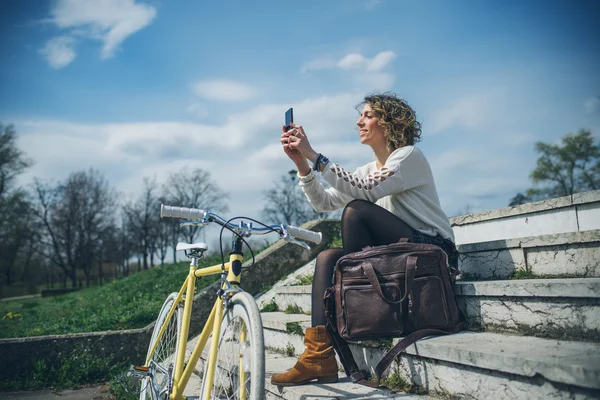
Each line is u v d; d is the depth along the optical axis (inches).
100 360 184.9
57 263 1724.9
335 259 109.1
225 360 86.4
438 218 113.2
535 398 70.2
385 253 97.2
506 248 118.6
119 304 298.4
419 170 112.7
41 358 181.6
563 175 1299.2
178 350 100.3
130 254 1891.0
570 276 104.7
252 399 72.5
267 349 153.9
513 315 94.3
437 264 98.1
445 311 96.7
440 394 87.1
